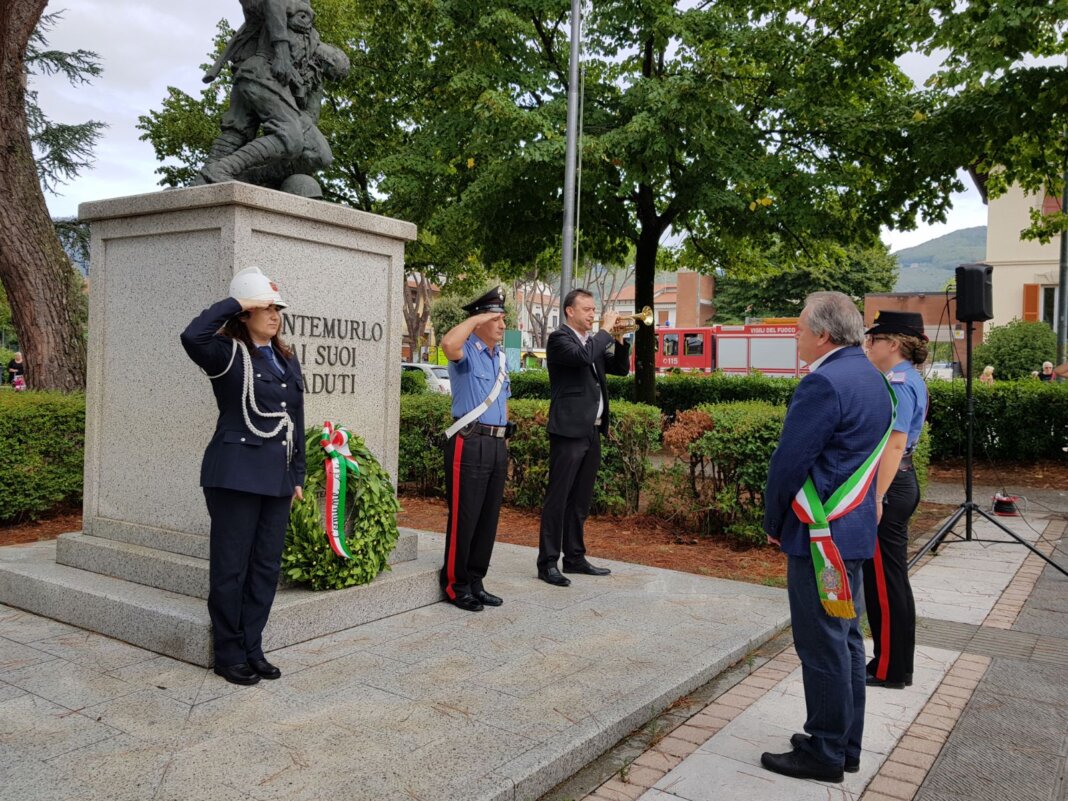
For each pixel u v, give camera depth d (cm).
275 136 526
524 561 664
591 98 1340
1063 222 1506
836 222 1382
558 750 321
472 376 511
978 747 364
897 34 1211
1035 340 2397
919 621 561
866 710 405
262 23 538
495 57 1361
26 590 488
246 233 454
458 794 284
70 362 991
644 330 1602
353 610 472
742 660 466
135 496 498
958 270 754
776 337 3030
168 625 413
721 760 343
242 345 378
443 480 1006
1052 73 1099
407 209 1614
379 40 1838
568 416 588
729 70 1252
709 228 1659
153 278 487
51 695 364
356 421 534
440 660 421
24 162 964
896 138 1290
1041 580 677
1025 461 1359
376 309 545
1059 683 445
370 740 326
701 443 775
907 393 411
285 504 395
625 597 559
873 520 318
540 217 1445
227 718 343
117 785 286
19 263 961
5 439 767
